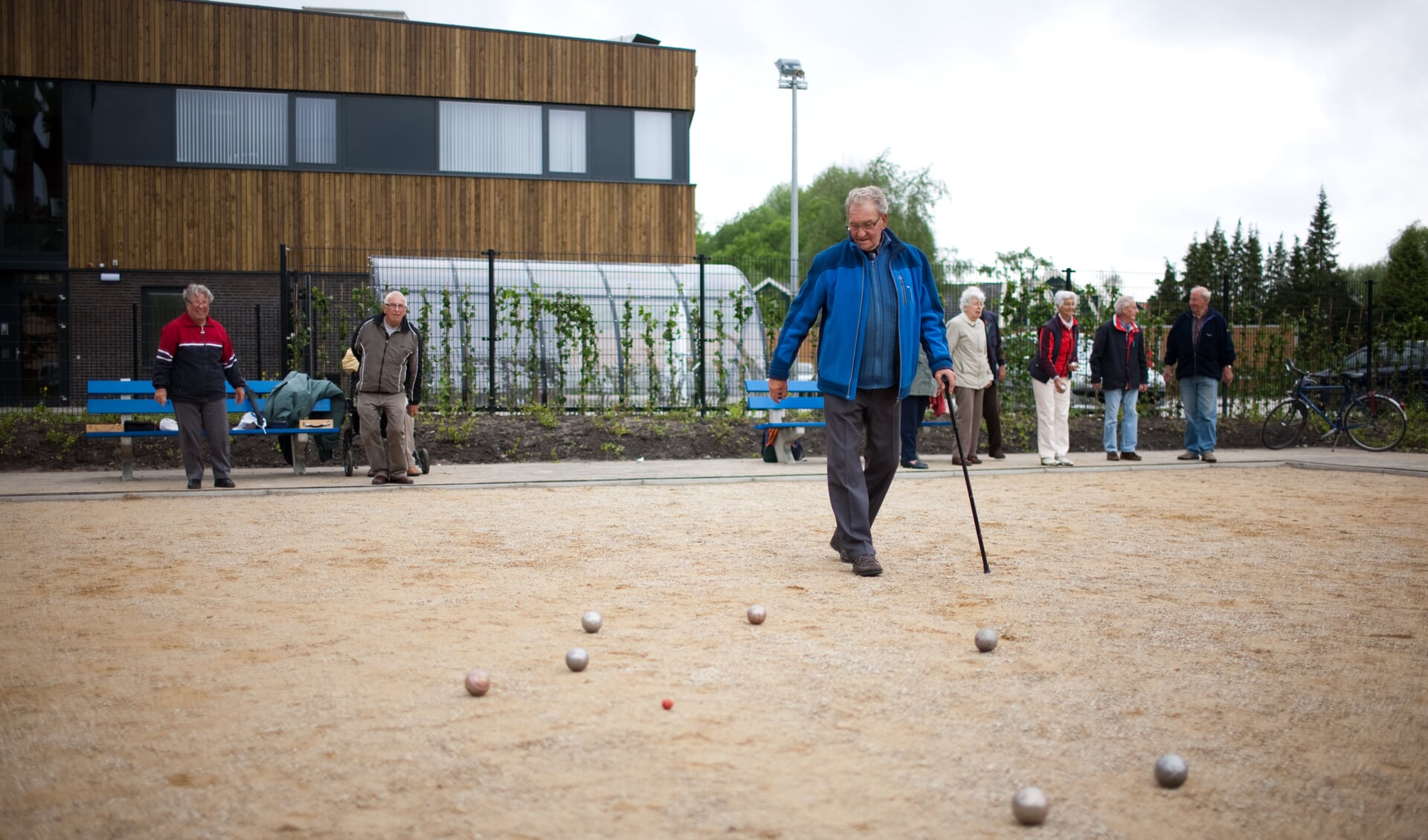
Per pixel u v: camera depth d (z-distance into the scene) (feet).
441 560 20.17
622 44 78.33
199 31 71.92
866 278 19.47
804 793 8.99
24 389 70.49
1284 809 8.82
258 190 72.95
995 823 8.45
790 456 41.55
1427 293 130.82
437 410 48.14
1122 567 19.66
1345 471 39.73
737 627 14.83
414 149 75.31
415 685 11.99
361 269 65.36
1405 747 10.32
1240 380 56.95
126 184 71.36
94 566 19.43
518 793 8.95
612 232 78.48
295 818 8.46
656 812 8.57
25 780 9.27
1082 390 53.93
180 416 31.65
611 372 50.52
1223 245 226.58
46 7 70.33
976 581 18.30
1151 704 11.54
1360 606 16.51
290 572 18.81
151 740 10.24
